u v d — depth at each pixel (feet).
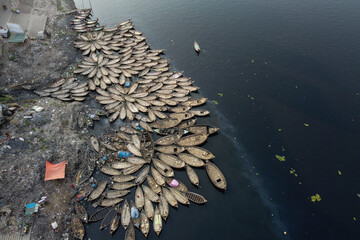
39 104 177.78
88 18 304.71
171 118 178.29
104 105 191.21
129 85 204.95
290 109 188.14
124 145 162.09
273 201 140.77
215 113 189.57
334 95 194.18
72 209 132.67
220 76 220.64
